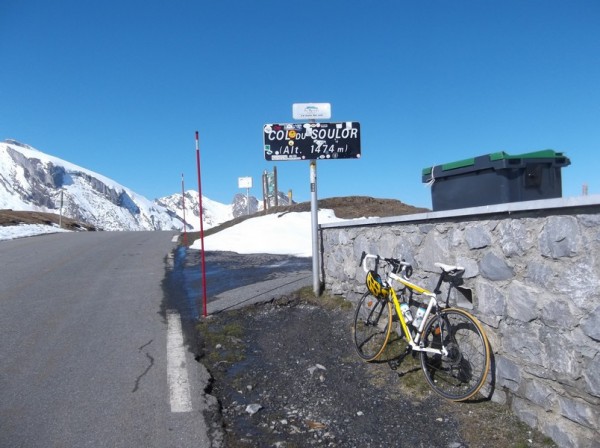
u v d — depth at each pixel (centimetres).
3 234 2338
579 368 312
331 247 768
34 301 823
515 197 414
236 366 534
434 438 368
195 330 654
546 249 336
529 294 354
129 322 691
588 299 304
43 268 1207
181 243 1958
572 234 314
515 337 370
